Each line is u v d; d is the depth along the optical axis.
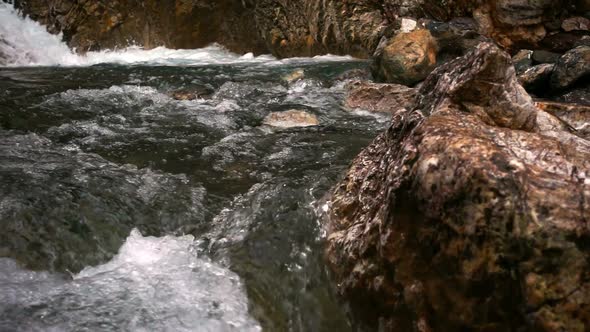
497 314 1.89
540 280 1.80
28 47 9.66
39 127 5.05
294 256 2.73
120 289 2.65
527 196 1.83
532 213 1.81
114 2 10.09
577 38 8.06
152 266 2.85
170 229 3.17
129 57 9.98
